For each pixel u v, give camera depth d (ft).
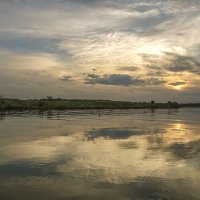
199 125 214.07
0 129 168.66
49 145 113.80
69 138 133.39
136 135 146.92
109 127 186.09
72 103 587.68
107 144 117.19
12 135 142.20
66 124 204.85
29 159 89.15
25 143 118.21
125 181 67.82
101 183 66.49
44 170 76.74
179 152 102.06
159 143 121.70
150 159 90.33
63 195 59.41
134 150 104.58
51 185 64.95
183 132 164.25
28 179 68.90
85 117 287.89
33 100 559.38
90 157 92.22
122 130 168.96
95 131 162.50
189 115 377.09
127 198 57.98
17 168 78.54
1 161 86.53
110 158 91.09
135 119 269.85
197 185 65.57
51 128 176.24
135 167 80.23
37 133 150.71
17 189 62.34
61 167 79.77
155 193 60.54
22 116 286.87
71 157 92.12
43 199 57.31
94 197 58.59
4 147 108.99
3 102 463.42
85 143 119.24
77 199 57.62
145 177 71.05
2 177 70.33
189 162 86.89
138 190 62.08
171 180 69.00
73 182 66.95
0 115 297.74
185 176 72.28
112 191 61.77
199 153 100.68
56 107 526.16
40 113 352.28
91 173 74.13
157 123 225.97
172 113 436.76
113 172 75.25
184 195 59.31
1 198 57.31
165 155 96.58
